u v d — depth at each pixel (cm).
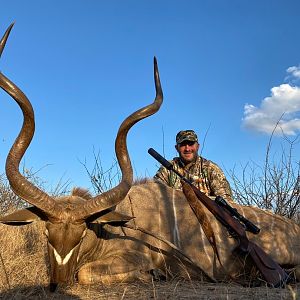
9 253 226
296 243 242
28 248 242
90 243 207
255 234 231
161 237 214
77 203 205
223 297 176
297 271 231
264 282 212
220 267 227
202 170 286
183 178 232
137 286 200
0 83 192
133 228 211
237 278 226
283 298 168
